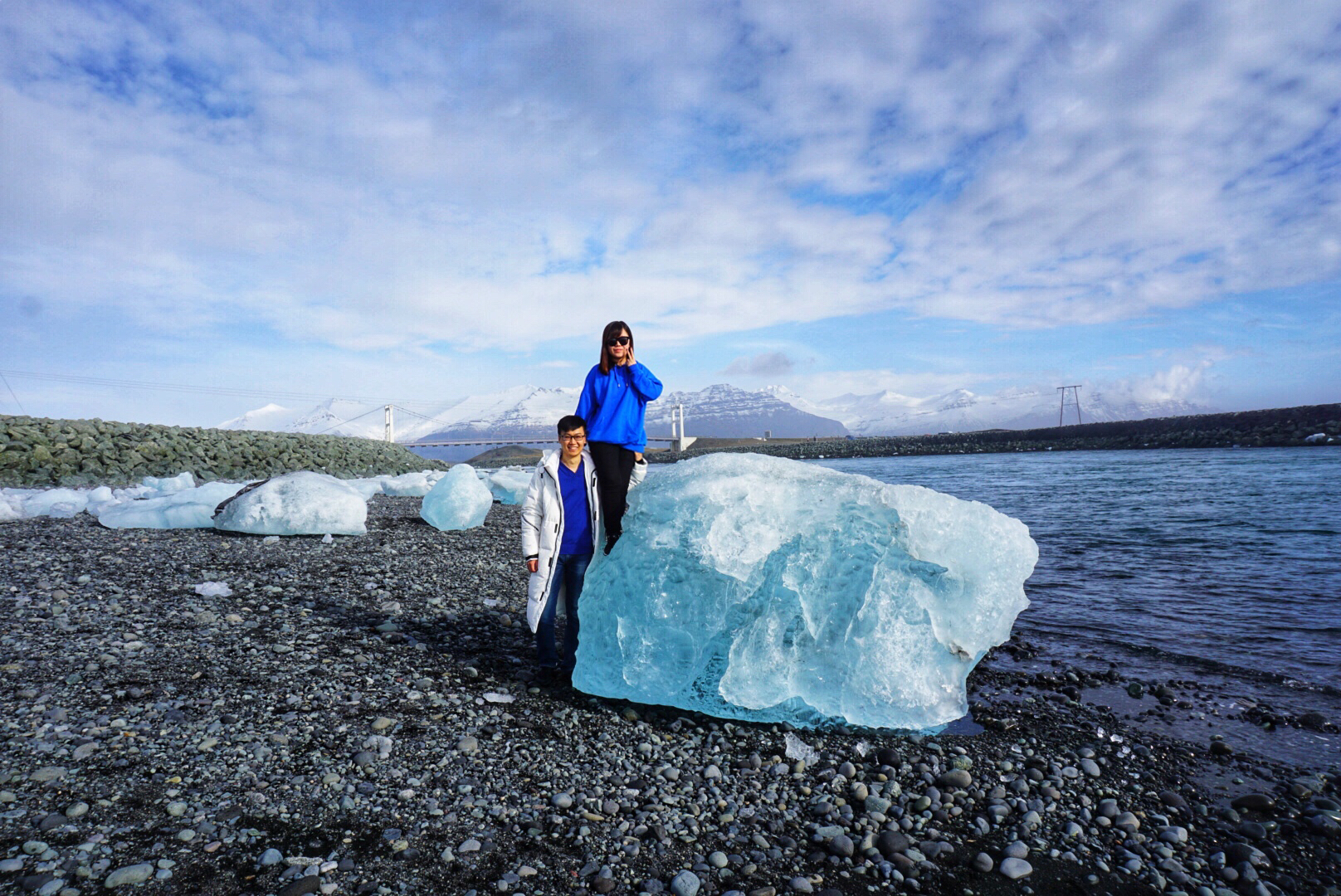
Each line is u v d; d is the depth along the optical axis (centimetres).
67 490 1468
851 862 310
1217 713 496
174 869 275
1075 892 293
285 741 392
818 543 448
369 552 1000
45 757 353
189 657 516
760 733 444
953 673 447
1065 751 430
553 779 372
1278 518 1498
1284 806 365
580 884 286
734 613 448
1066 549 1195
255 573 811
